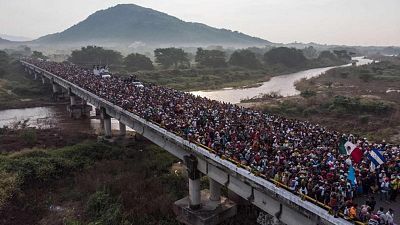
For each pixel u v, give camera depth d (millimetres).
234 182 34625
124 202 44031
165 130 44844
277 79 192500
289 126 43375
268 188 28594
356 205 24297
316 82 155750
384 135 69438
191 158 40156
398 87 132000
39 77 172125
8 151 65875
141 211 41969
